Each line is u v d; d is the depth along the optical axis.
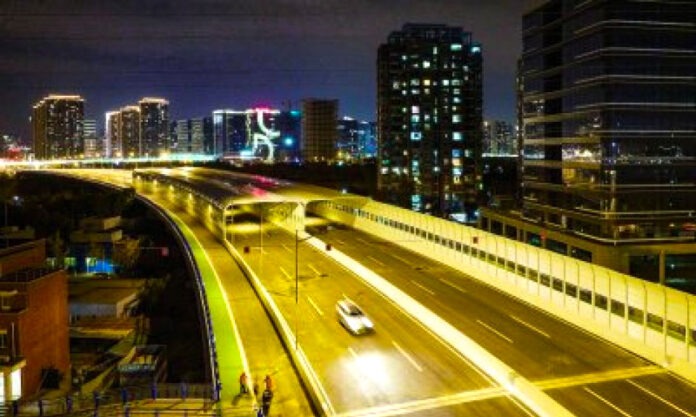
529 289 55.38
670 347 39.12
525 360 40.69
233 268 71.19
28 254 57.38
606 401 34.25
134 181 199.50
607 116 80.56
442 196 175.75
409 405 34.16
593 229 84.06
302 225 99.56
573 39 87.62
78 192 187.38
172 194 152.00
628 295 43.06
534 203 101.06
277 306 54.59
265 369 40.31
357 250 82.50
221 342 45.06
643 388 35.97
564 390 35.81
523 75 105.12
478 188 177.50
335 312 52.59
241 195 98.50
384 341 45.00
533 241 96.94
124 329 65.00
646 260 78.81
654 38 80.38
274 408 34.69
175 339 67.56
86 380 52.16
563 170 91.31
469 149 177.00
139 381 51.19
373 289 60.84
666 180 81.56
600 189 81.75
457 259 70.00
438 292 59.09
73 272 99.38
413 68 174.75
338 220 112.88
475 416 32.75
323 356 41.97
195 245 87.75
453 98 176.38
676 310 38.69
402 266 71.69
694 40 81.12
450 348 43.38
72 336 64.44
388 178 176.75
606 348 42.94
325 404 34.22
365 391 36.12
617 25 79.69
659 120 81.12
